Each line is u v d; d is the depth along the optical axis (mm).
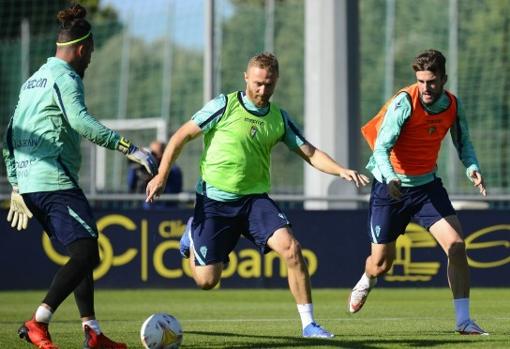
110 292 47812
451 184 75000
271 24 85812
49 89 22406
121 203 56844
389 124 26344
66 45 22797
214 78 51750
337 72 53594
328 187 52219
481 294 45719
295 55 99750
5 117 89188
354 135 53812
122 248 48562
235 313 36844
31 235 48531
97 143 22172
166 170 24891
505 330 28109
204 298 44719
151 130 98938
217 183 25375
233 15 99000
